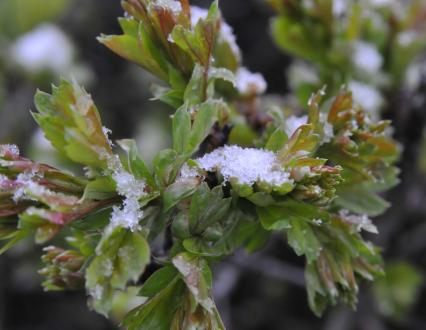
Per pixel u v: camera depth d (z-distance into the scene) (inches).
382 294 12.0
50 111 6.8
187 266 6.8
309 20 9.2
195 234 7.1
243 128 8.4
